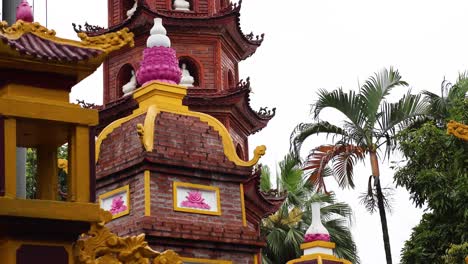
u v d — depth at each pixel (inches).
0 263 759.1
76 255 786.2
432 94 1689.2
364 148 1704.0
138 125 1129.4
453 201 1524.4
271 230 2260.1
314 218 1461.6
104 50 810.2
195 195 1159.0
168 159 1147.3
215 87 1817.2
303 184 2324.1
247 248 1170.0
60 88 799.1
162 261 842.2
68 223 772.6
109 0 1895.9
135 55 1802.4
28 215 758.5
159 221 1115.9
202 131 1195.3
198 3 1843.0
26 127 794.8
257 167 1716.3
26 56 779.4
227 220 1171.3
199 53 1824.6
